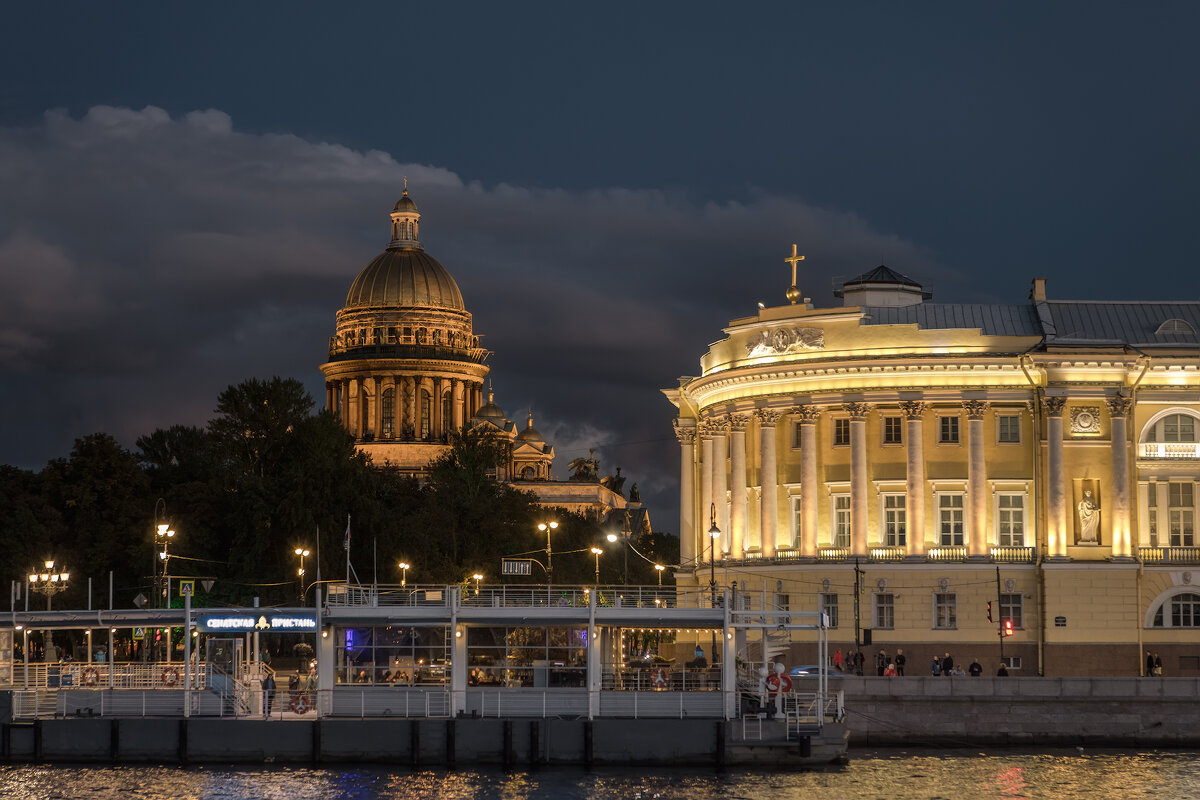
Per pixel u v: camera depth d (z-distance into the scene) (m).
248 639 96.81
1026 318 119.62
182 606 130.75
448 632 87.81
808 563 115.38
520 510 195.62
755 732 84.06
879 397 115.31
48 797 76.38
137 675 90.31
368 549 146.00
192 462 169.75
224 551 150.88
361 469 157.75
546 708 86.06
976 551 113.00
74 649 130.00
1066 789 78.19
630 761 83.31
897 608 112.56
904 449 115.19
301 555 130.75
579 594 89.81
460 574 150.50
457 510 172.38
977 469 113.25
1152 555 111.31
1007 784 79.44
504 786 78.62
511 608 87.62
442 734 83.75
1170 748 90.19
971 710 91.00
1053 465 111.75
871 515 115.44
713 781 79.94
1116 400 111.94
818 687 89.00
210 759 84.31
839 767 83.69
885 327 116.19
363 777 80.88
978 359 113.12
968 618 111.62
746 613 87.50
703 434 128.88
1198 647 109.88
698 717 85.75
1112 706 90.62
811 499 116.62
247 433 169.62
